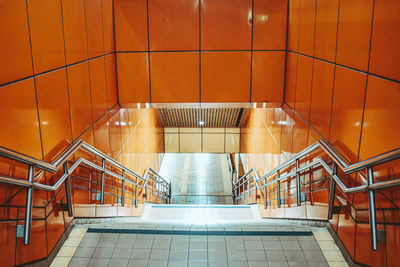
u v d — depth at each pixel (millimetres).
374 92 2502
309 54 4305
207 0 5543
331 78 3457
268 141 7121
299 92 4793
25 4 2568
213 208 7176
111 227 3623
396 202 2172
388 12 2295
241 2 5547
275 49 5629
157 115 11125
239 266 3102
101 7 4871
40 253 2850
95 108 4480
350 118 2959
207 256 3236
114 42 5598
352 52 2920
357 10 2818
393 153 1943
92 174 4438
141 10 5555
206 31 5602
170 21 5582
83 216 4082
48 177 3055
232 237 3533
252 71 5699
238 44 5625
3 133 2248
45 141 2906
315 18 4059
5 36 2275
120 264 3100
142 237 3514
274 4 5527
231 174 14297
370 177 2322
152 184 9344
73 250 3287
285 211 5406
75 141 3541
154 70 5695
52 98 3064
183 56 5656
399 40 2146
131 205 6672
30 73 2635
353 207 2945
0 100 2215
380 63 2410
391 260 2262
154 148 10406
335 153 3045
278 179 5262
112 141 5406
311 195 4164
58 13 3234
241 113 11703
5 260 2293
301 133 4645
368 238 2621
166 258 3205
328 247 3352
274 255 3250
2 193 2240
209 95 5758
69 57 3516
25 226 2361
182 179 14195
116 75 5699
